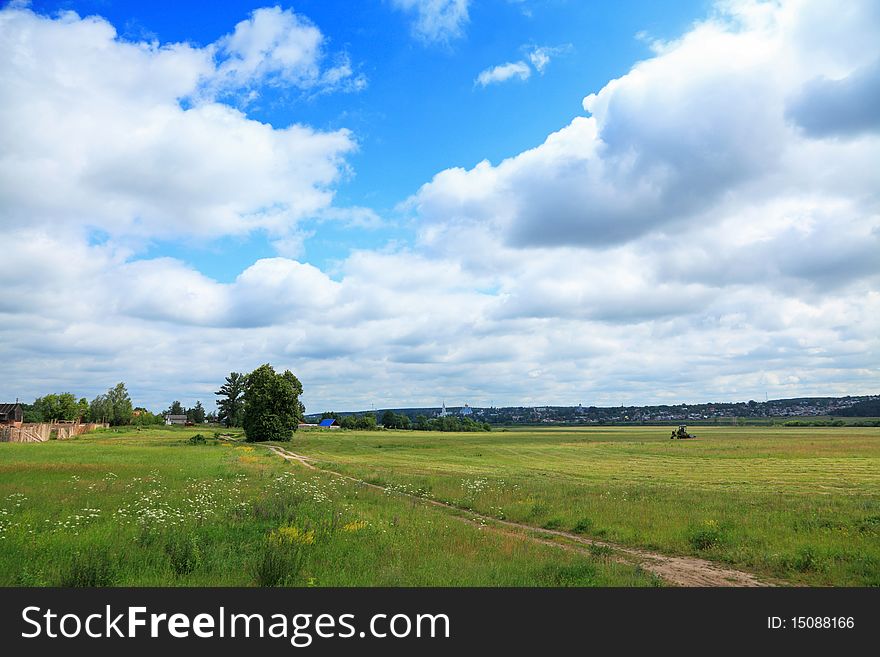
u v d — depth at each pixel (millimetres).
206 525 17391
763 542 17312
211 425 194500
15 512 19172
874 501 27344
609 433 167250
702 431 167625
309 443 101250
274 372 103312
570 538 19891
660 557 16609
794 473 48375
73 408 134000
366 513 21828
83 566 11617
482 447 96312
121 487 27656
